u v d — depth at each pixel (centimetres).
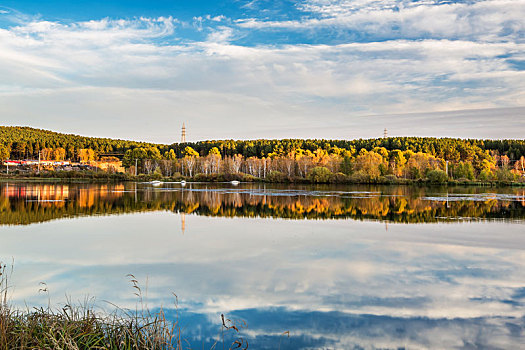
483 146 16538
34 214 2922
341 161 11100
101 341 730
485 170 10100
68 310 982
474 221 2625
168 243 1880
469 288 1209
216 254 1653
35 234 2106
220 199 4422
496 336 888
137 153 13550
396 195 5116
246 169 13625
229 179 10319
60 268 1416
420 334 898
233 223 2558
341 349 827
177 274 1348
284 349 820
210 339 862
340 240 1958
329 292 1171
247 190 6288
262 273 1362
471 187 7556
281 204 3838
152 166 13462
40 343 674
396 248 1769
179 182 10012
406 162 12025
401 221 2638
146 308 1030
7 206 3416
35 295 1118
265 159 13375
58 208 3328
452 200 4319
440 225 2445
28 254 1634
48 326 757
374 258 1583
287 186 7794
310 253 1675
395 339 873
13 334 709
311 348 829
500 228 2317
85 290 1172
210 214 3045
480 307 1056
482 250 1725
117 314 968
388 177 9069
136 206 3588
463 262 1519
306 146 16888
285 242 1909
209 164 13212
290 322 959
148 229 2295
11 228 2303
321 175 9100
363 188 7044
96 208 3369
